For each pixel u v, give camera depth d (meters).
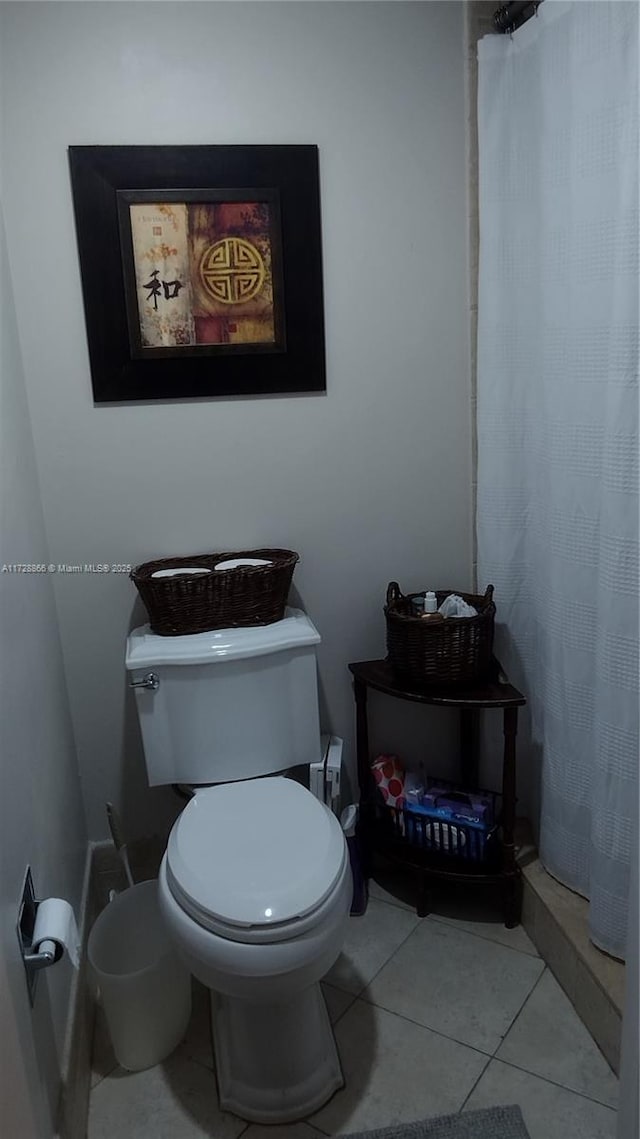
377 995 1.74
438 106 1.84
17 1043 1.07
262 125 1.78
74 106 1.69
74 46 1.67
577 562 1.60
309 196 1.81
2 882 1.10
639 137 1.26
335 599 2.08
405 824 2.00
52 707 1.71
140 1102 1.53
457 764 2.23
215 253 1.80
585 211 1.46
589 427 1.53
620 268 1.34
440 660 1.84
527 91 1.67
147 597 1.76
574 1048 1.58
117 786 2.05
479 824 1.90
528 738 2.01
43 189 1.71
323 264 1.87
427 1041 1.62
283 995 1.36
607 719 1.49
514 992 1.73
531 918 1.88
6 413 1.52
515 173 1.74
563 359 1.60
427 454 2.03
